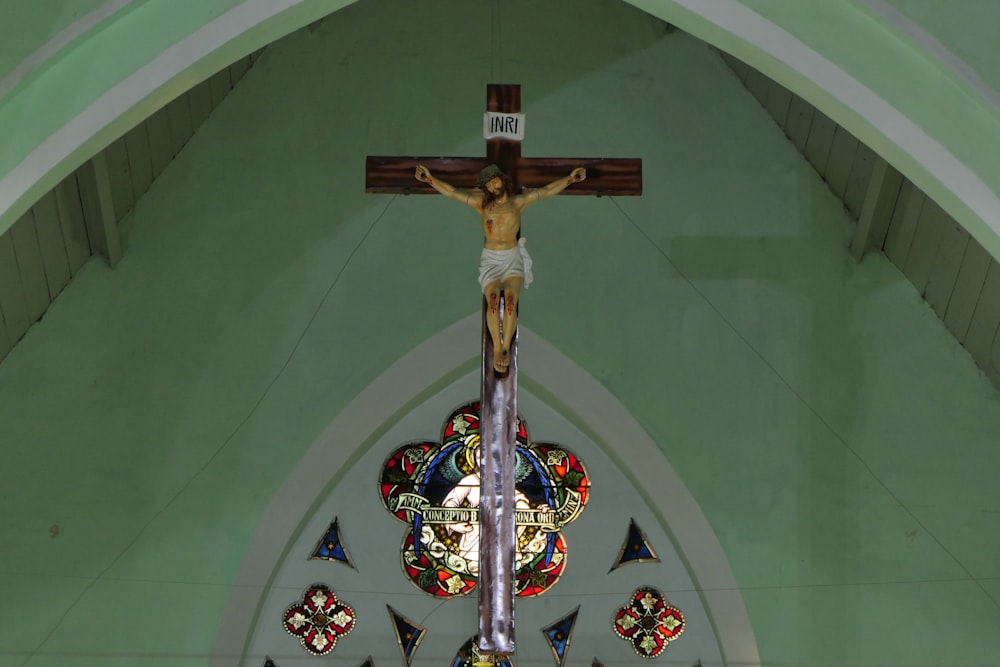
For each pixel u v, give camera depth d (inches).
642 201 534.6
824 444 504.7
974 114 350.3
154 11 353.4
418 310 518.0
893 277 522.9
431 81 549.3
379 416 508.7
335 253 524.1
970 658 477.7
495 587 364.5
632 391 511.8
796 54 356.8
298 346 512.4
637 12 562.6
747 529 495.5
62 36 343.9
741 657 482.9
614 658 496.4
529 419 522.0
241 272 518.9
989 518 493.0
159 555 483.5
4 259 466.0
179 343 508.7
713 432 507.5
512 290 380.8
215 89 534.0
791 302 521.7
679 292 523.8
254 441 500.4
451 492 511.8
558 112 547.2
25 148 344.5
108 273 514.0
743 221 531.5
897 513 495.2
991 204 346.6
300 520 496.7
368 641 495.2
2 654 465.1
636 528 510.0
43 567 476.4
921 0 348.5
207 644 475.2
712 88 551.2
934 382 510.3
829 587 487.8
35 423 493.0
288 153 535.5
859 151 505.0
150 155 515.8
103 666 468.8
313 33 554.3
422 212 530.9
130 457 493.7
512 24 559.5
